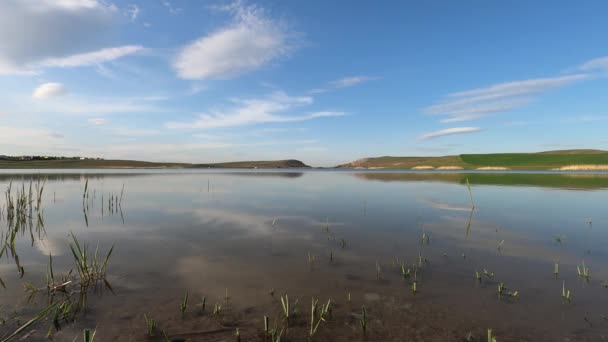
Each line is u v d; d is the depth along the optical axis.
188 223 13.19
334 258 8.66
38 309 5.61
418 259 8.60
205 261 8.34
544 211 16.25
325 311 5.56
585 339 4.81
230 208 17.25
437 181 42.31
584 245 9.85
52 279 6.72
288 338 4.86
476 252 9.21
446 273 7.55
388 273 7.56
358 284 6.92
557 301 6.05
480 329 5.12
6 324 5.07
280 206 18.08
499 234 11.38
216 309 5.62
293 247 9.70
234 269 7.77
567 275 7.37
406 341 4.79
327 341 4.80
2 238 10.66
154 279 7.08
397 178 52.44
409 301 6.13
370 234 11.38
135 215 15.03
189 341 4.75
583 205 18.41
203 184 36.03
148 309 5.70
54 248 9.48
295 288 6.70
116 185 33.41
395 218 14.44
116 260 8.37
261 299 6.19
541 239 10.63
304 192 26.62
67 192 25.52
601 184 34.34
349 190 28.50
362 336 4.93
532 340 4.80
